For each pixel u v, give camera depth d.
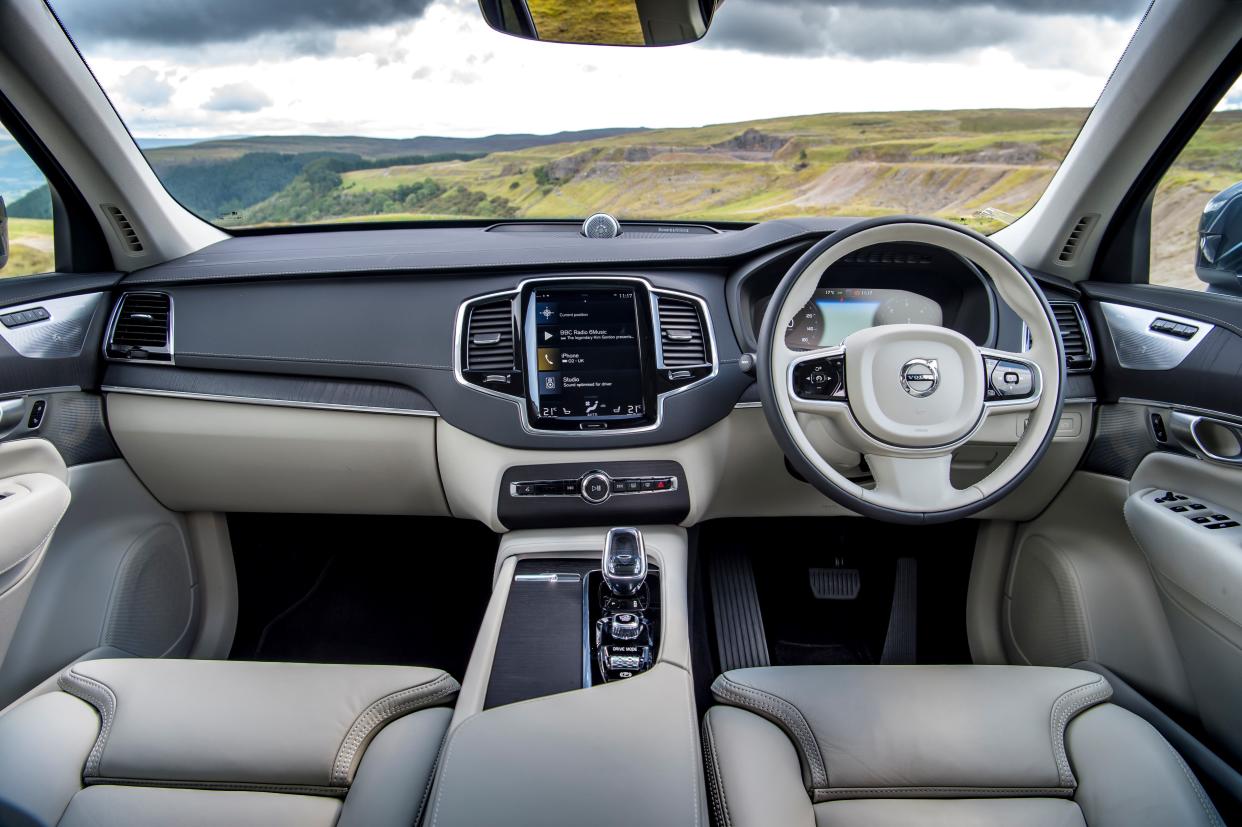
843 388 1.50
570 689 1.25
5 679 1.53
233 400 1.84
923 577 2.28
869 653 2.12
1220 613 1.43
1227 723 1.48
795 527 2.32
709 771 1.21
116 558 1.83
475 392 1.77
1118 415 1.84
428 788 1.12
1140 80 1.74
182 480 1.94
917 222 1.47
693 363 1.80
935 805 1.14
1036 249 2.04
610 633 1.33
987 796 1.16
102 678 1.33
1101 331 1.89
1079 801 1.14
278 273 1.85
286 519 2.30
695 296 1.81
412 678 1.35
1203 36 1.62
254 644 2.16
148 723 1.22
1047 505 2.00
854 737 1.22
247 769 1.16
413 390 1.82
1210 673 1.51
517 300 1.79
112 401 1.86
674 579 1.55
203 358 1.84
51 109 1.66
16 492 1.49
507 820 1.00
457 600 2.32
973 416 1.46
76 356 1.77
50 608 1.64
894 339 1.46
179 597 2.06
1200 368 1.63
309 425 1.85
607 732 1.14
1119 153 1.83
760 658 2.06
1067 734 1.24
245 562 2.23
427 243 2.08
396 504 1.96
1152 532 1.57
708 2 1.55
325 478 1.91
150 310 1.86
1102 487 1.86
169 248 1.97
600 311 1.80
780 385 1.49
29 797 1.09
